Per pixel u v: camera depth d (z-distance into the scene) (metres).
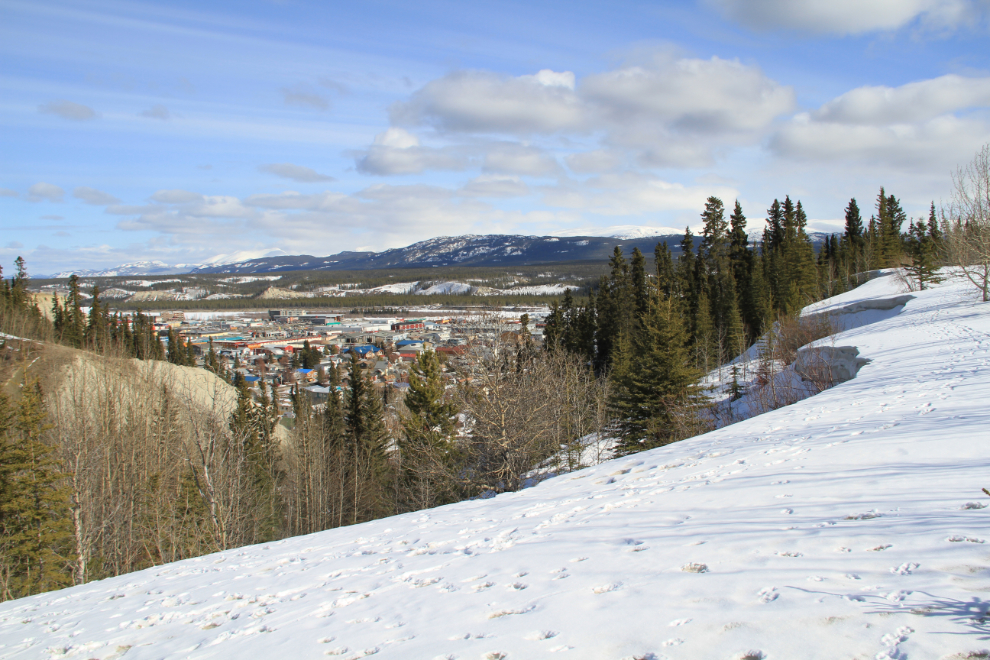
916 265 52.25
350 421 45.59
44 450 25.22
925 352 23.28
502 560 7.38
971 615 3.88
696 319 59.06
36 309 85.38
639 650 4.18
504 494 13.19
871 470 8.74
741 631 4.19
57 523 24.98
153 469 33.25
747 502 8.16
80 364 45.81
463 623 5.35
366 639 5.46
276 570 9.40
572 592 5.63
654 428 30.03
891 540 5.54
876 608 4.21
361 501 41.22
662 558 6.21
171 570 10.84
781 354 41.25
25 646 7.31
